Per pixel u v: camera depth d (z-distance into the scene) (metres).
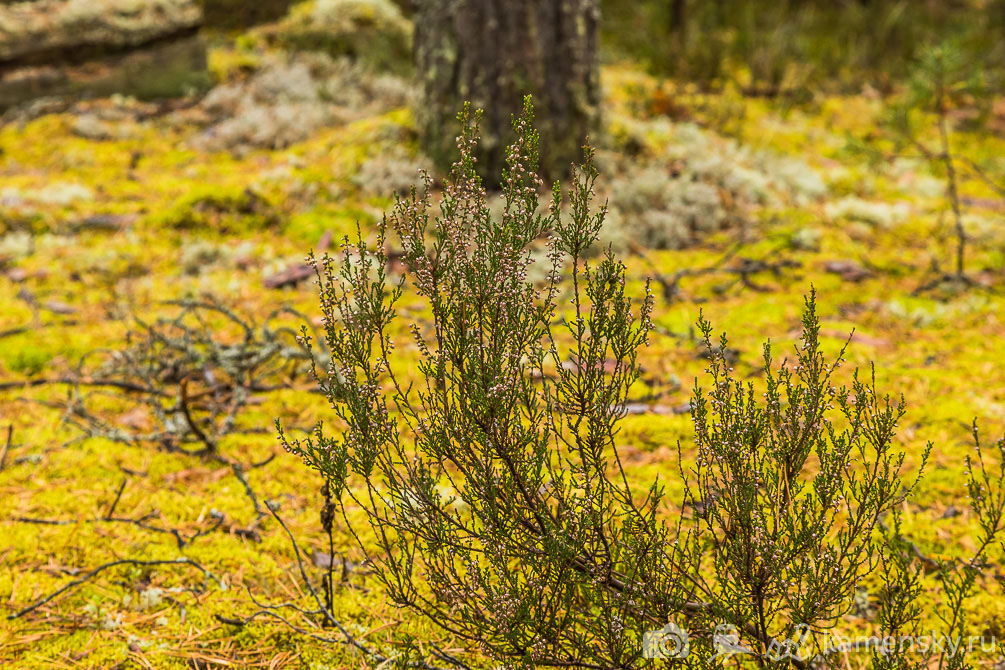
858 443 2.21
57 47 8.46
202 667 2.67
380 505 3.39
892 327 5.06
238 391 4.07
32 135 7.65
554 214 2.22
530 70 6.10
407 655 2.41
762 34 10.29
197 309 5.17
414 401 4.06
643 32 10.34
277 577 3.05
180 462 3.71
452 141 6.30
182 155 7.45
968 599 2.92
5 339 4.77
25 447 3.78
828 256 6.00
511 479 2.24
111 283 5.50
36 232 6.07
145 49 8.86
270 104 8.12
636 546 2.27
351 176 6.55
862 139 8.30
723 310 5.25
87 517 3.34
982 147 8.14
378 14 9.20
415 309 5.05
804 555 2.16
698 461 2.24
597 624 2.26
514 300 2.21
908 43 10.59
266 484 3.56
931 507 3.41
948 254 6.06
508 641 2.25
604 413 2.27
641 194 6.49
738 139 7.83
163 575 3.05
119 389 4.36
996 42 10.42
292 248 5.91
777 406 2.20
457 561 3.02
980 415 4.04
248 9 9.30
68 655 2.69
